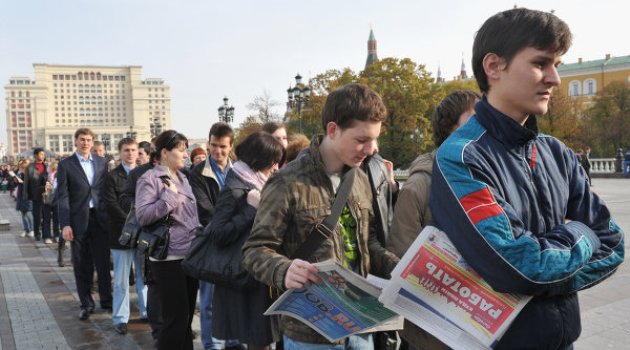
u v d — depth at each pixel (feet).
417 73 136.77
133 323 17.24
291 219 6.30
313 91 139.03
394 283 4.81
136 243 12.92
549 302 4.59
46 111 510.99
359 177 6.99
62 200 17.78
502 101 4.78
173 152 12.71
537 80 4.52
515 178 4.70
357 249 6.69
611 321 14.82
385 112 6.19
